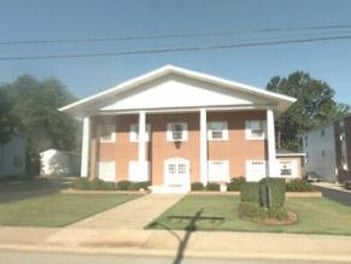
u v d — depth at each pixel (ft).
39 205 76.28
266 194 64.23
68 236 48.03
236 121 118.11
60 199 88.48
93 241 45.50
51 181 171.12
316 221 58.39
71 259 38.01
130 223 56.54
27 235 48.62
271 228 52.34
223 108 112.47
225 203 79.82
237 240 45.57
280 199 63.46
